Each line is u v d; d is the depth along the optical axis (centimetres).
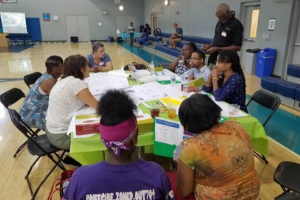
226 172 109
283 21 573
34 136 238
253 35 717
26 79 306
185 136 150
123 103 82
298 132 310
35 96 225
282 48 583
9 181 213
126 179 82
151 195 83
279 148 269
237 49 346
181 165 116
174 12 1248
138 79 271
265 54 591
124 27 1712
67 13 1586
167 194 88
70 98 181
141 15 1723
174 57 917
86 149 150
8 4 1477
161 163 227
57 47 1300
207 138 111
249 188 113
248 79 595
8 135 300
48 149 196
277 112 376
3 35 1233
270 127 325
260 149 186
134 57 980
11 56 969
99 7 1628
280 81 421
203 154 109
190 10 1074
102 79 282
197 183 119
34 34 1567
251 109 388
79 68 190
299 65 512
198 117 111
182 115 115
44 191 201
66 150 211
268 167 233
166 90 238
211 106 113
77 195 81
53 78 229
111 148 82
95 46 352
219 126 115
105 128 81
